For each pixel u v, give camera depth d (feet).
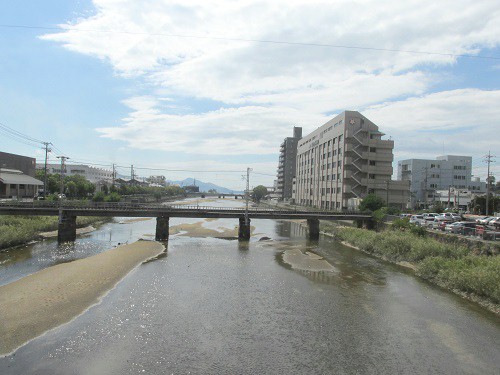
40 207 179.32
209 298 88.63
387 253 142.20
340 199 299.58
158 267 119.85
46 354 58.59
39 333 65.62
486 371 57.11
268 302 86.89
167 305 82.74
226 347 63.26
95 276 102.42
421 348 64.39
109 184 474.08
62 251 143.33
